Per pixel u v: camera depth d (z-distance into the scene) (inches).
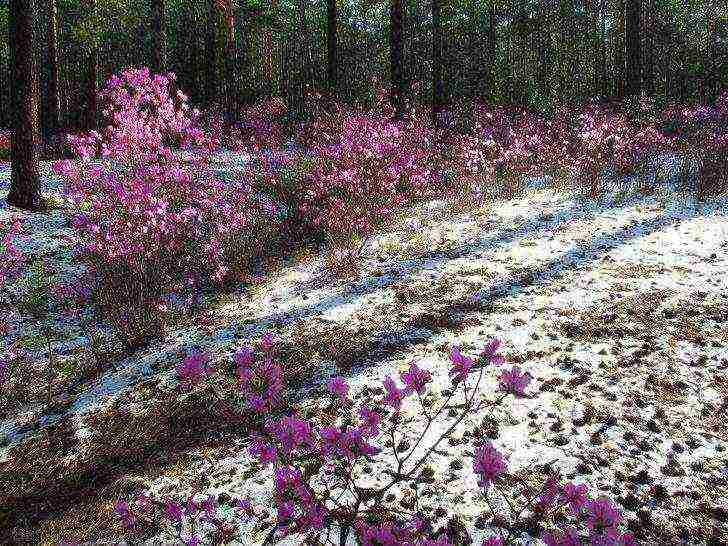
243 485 142.7
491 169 378.3
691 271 237.3
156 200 248.7
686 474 131.8
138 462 158.1
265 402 112.2
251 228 307.1
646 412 153.9
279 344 212.1
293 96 867.4
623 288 228.4
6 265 283.0
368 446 93.7
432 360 189.6
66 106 910.4
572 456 140.5
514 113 597.9
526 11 1121.4
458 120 566.9
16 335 237.3
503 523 121.9
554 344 192.1
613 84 933.2
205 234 281.7
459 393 168.9
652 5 1058.7
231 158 532.7
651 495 127.0
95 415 182.9
